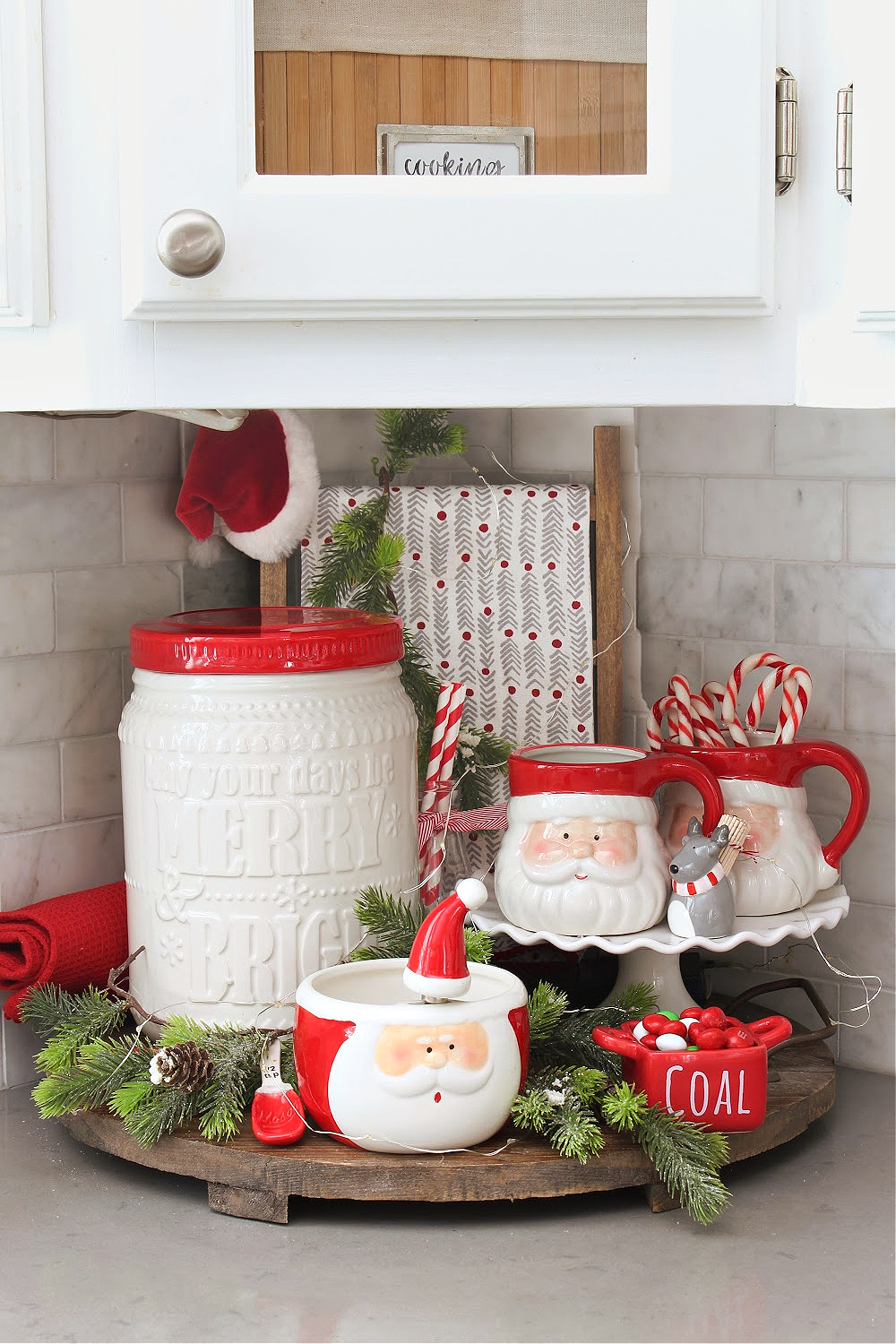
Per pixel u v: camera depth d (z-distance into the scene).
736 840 1.08
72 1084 1.05
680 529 1.39
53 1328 0.86
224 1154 1.00
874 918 1.29
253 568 1.47
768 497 1.33
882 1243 0.97
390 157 0.79
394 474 1.39
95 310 0.78
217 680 1.08
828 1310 0.88
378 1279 0.92
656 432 1.40
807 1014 1.34
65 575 1.28
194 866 1.09
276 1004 1.09
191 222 0.73
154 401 0.79
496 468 1.49
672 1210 1.02
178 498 1.37
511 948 1.31
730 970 1.39
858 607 1.28
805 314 0.81
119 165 0.77
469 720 1.40
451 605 1.39
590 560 1.38
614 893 1.07
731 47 0.77
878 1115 1.21
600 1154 0.98
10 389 0.79
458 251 0.77
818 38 0.79
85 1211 1.02
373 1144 0.96
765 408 1.32
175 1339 0.85
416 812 1.18
